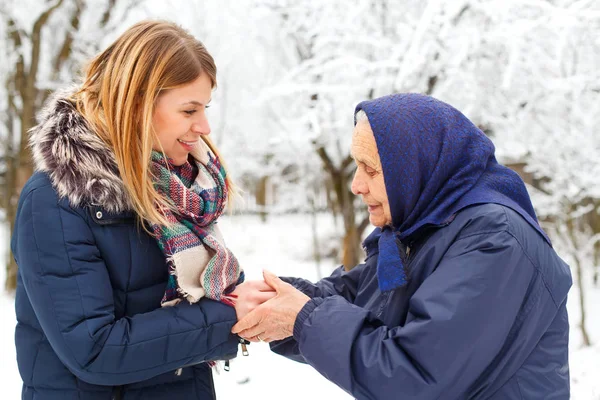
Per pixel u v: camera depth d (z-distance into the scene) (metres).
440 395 1.18
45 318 1.23
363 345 1.25
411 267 1.35
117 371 1.25
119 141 1.29
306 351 1.30
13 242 1.32
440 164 1.34
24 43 7.77
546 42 4.57
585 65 4.68
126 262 1.33
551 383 1.28
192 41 1.39
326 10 5.33
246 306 1.42
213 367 1.63
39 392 1.33
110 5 7.70
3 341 4.95
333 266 11.10
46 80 7.77
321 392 3.65
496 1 4.00
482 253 1.22
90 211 1.27
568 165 5.61
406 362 1.19
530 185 6.59
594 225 7.28
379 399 1.21
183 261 1.35
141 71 1.29
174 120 1.35
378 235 1.60
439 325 1.17
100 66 1.38
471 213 1.29
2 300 7.03
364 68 5.00
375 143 1.37
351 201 7.12
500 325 1.19
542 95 5.23
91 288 1.24
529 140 5.45
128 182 1.28
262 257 12.50
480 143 1.38
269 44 7.17
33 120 7.45
